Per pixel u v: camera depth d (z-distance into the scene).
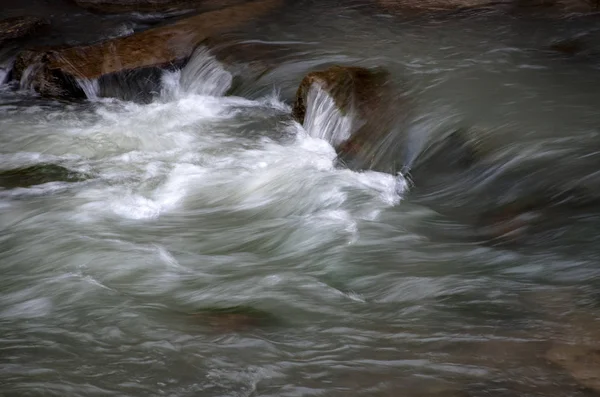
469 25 11.79
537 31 11.36
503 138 7.74
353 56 10.69
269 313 5.32
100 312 5.38
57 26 13.97
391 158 7.94
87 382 4.55
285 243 6.51
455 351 4.72
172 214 7.23
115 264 6.15
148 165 8.46
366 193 7.40
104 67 10.95
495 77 9.51
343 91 8.80
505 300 5.33
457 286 5.57
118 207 7.37
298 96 9.23
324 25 12.18
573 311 5.10
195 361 4.74
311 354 4.78
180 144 9.09
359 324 5.12
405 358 4.68
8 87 11.41
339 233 6.60
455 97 8.81
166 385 4.52
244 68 10.70
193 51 11.46
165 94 10.95
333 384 4.46
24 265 6.18
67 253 6.36
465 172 7.54
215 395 4.41
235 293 5.64
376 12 12.76
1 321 5.29
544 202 6.69
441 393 4.32
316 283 5.76
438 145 7.93
